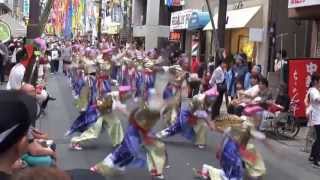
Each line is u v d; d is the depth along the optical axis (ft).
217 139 49.60
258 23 88.38
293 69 54.34
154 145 33.99
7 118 8.52
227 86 62.18
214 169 32.68
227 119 31.99
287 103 52.29
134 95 38.65
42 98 33.27
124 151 33.99
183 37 137.39
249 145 32.78
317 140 40.63
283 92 53.26
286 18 82.84
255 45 90.38
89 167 35.27
